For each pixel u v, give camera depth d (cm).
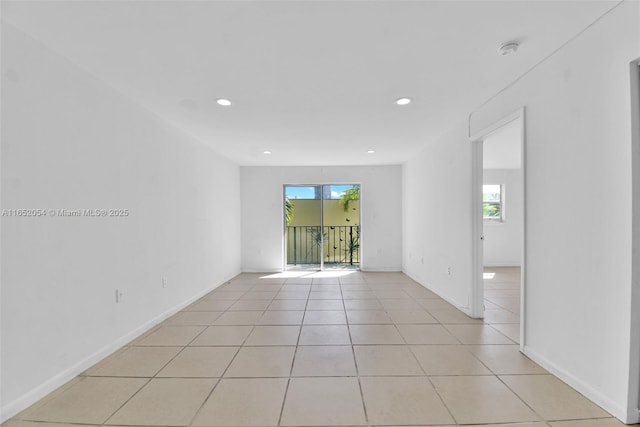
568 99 195
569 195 195
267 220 631
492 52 204
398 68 225
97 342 235
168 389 196
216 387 198
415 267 538
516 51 203
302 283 520
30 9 158
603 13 168
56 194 201
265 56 207
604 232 173
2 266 169
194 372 218
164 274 332
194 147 410
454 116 332
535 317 229
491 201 702
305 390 195
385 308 371
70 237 212
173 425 163
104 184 244
